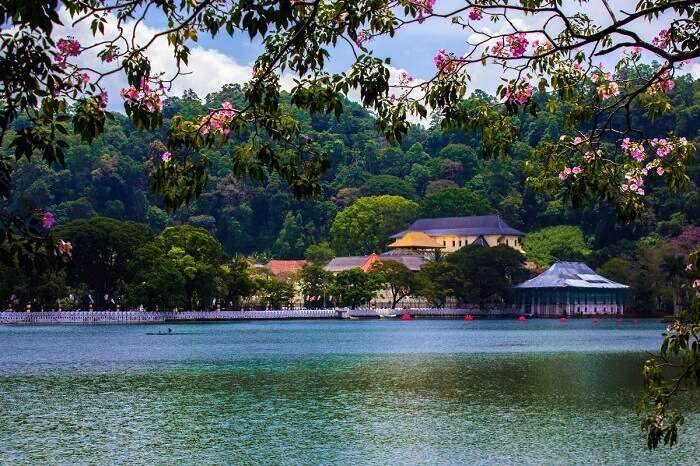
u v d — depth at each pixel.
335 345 119.75
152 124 17.97
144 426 49.94
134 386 69.12
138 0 16.36
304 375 77.19
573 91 20.67
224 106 19.16
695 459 40.19
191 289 189.62
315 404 58.41
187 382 71.88
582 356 97.38
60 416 53.53
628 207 21.30
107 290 194.00
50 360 93.62
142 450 43.22
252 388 67.44
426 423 50.41
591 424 49.53
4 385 70.06
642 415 51.94
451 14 17.91
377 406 57.22
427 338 137.75
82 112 16.91
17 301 183.00
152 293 175.38
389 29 18.36
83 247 180.38
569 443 44.12
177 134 18.95
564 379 72.31
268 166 19.08
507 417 52.28
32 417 53.22
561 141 21.48
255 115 18.97
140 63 17.08
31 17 12.98
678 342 19.47
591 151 21.31
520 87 19.91
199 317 197.88
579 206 21.58
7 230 14.73
